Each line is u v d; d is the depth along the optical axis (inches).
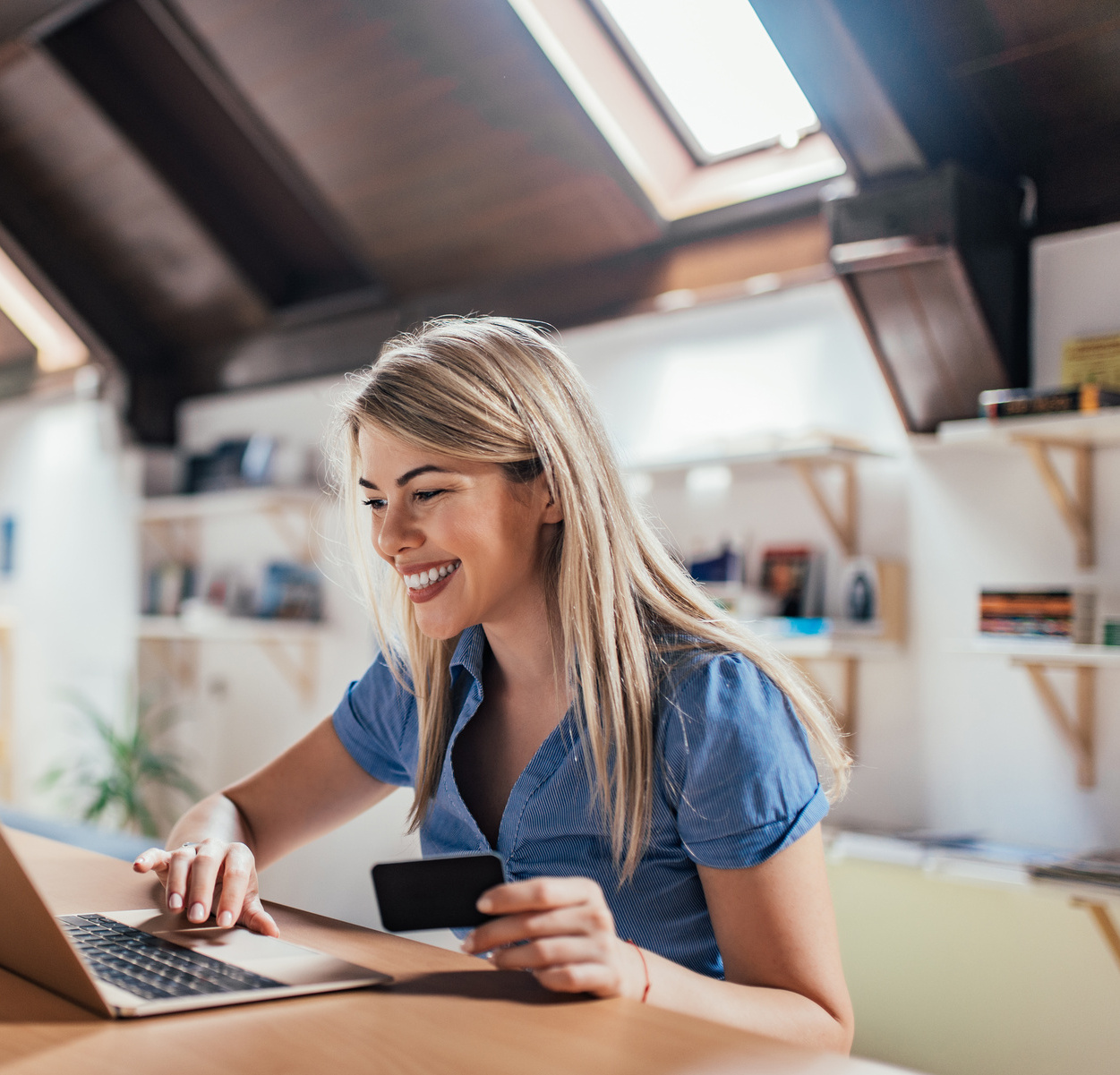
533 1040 29.6
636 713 43.0
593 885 34.0
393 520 43.5
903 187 95.5
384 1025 30.7
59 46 150.9
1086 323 97.7
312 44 129.6
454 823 49.8
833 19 91.0
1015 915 96.5
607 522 44.8
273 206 164.1
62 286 189.0
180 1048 28.6
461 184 135.5
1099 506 96.2
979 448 103.6
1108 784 94.4
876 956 104.0
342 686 165.3
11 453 239.9
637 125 121.3
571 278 136.9
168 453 202.4
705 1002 35.1
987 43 93.4
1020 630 94.2
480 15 116.0
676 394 127.5
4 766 229.0
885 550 109.6
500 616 46.3
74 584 216.2
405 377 43.0
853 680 110.0
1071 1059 93.0
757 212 118.3
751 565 117.6
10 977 34.9
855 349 112.7
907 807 106.1
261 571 182.4
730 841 40.2
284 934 41.6
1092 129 96.1
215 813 54.6
